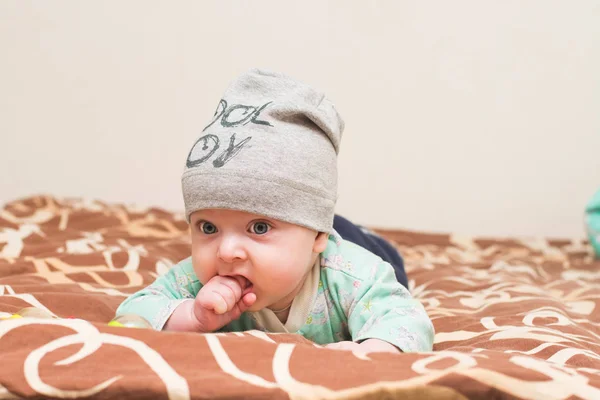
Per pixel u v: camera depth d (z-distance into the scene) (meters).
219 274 0.86
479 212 2.83
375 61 2.79
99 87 2.85
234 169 0.84
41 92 2.85
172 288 0.98
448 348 0.93
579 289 1.53
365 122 2.82
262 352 0.65
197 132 2.85
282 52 2.81
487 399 0.60
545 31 2.73
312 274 0.97
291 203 0.86
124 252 1.49
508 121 2.78
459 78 2.78
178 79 2.84
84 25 2.82
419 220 2.85
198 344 0.65
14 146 2.87
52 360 0.63
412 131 2.81
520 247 2.45
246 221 0.84
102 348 0.64
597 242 2.23
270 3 2.80
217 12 2.81
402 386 0.59
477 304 1.26
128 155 2.87
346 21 2.78
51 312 0.97
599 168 2.77
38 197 2.49
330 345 0.82
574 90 2.75
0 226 1.91
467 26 2.75
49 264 1.37
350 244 1.03
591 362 0.77
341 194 2.85
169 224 2.27
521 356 0.69
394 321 0.86
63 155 2.87
